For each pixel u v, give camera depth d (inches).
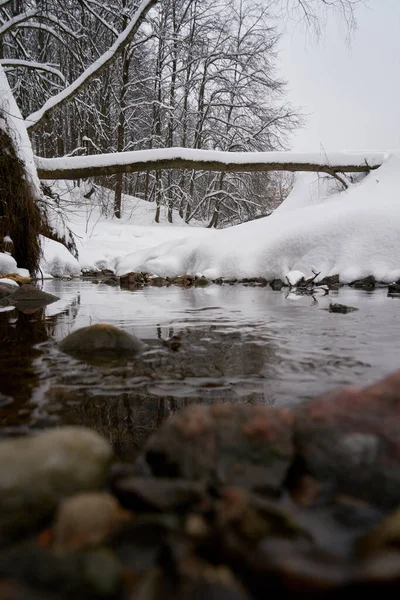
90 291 283.1
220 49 989.2
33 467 33.1
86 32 689.6
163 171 1132.5
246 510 29.5
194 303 208.1
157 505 31.3
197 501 31.9
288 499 35.1
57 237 474.0
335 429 40.5
